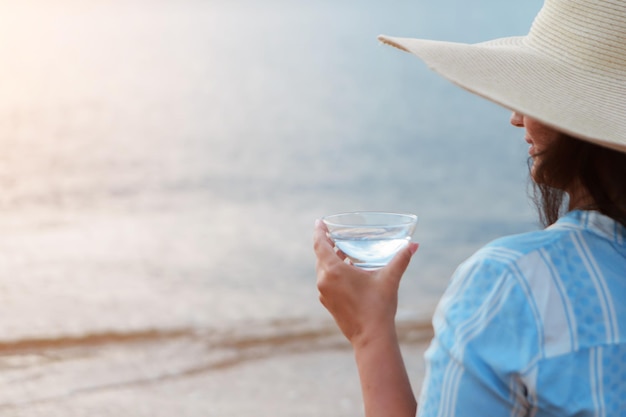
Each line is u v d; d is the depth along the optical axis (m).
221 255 11.27
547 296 1.08
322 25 125.44
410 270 10.23
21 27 121.88
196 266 10.52
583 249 1.12
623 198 1.16
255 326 7.55
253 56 76.00
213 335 7.26
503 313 1.08
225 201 17.30
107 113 39.88
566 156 1.20
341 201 17.94
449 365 1.10
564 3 1.24
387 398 1.29
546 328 1.07
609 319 1.07
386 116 38.50
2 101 43.41
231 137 31.81
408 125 35.16
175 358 6.62
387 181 21.14
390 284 1.35
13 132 32.00
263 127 35.25
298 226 13.91
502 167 23.61
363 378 1.32
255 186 19.75
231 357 6.62
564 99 1.17
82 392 5.88
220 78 58.91
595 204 1.18
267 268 10.37
